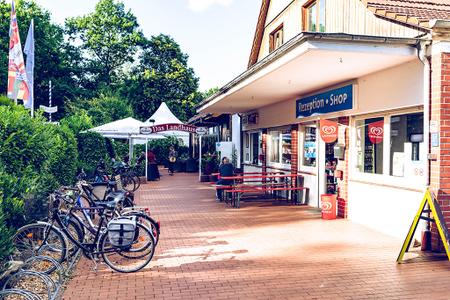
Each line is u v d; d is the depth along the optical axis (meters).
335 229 8.44
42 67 33.91
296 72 8.10
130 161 19.61
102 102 30.89
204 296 4.91
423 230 6.77
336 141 10.30
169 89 38.84
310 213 10.29
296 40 6.38
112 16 41.53
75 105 32.59
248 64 17.33
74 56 39.59
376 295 4.92
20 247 5.69
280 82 9.28
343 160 9.46
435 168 6.56
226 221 9.39
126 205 8.07
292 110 12.31
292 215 10.05
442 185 6.49
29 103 12.23
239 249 6.96
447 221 6.50
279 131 13.98
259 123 15.58
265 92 10.95
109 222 5.86
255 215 10.12
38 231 5.82
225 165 12.69
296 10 12.68
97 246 5.86
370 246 7.09
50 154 6.84
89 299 4.84
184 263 6.18
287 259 6.37
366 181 8.69
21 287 4.90
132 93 37.69
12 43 11.25
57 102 35.47
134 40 40.88
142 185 17.45
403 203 7.51
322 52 6.46
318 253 6.68
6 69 29.20
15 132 5.82
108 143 19.59
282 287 5.18
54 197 6.08
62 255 5.75
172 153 24.97
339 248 6.98
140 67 40.31
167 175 23.02
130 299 4.84
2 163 5.46
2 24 31.30
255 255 6.59
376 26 8.31
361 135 8.95
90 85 40.25
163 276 5.61
